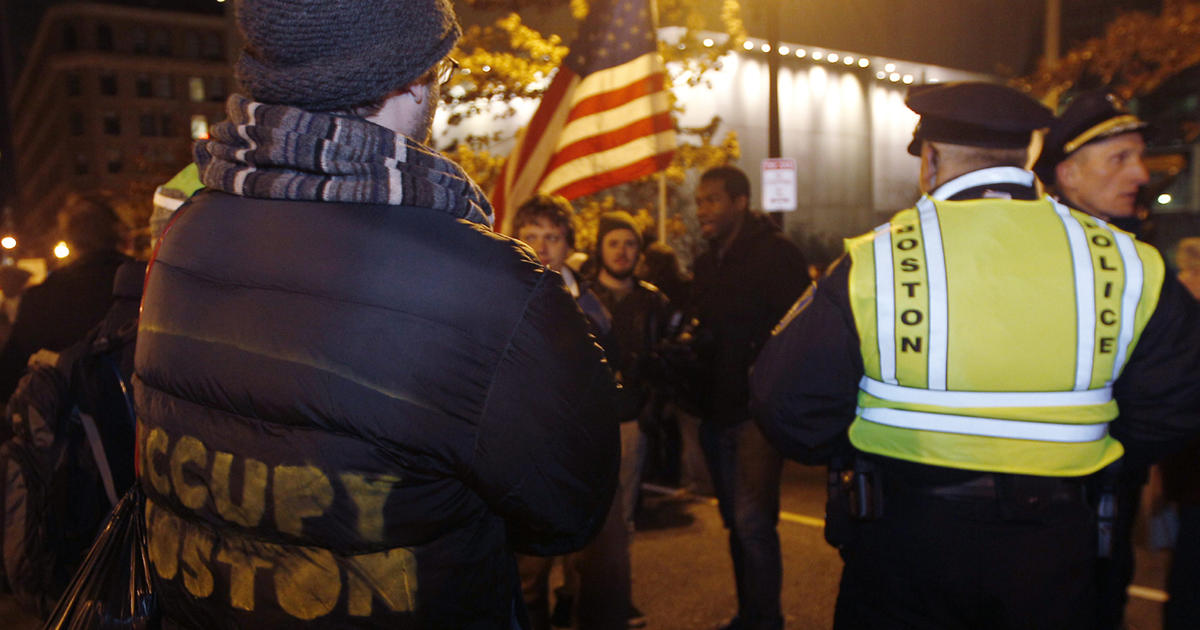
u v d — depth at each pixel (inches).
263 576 42.7
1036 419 65.2
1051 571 64.7
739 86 1040.2
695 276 146.3
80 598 49.8
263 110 43.3
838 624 74.4
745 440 125.6
